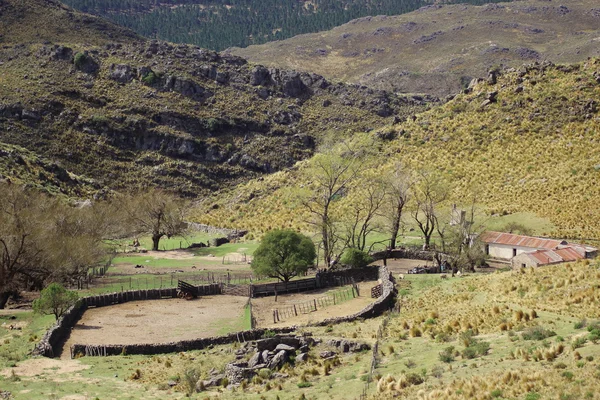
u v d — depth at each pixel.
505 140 114.88
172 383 40.19
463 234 74.06
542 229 83.69
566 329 36.09
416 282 60.62
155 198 104.12
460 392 29.33
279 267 68.25
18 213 75.06
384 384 32.91
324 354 42.19
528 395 27.45
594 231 79.56
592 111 114.19
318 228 87.88
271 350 44.16
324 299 62.75
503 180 103.25
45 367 44.22
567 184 95.06
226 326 55.97
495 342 36.75
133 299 67.06
